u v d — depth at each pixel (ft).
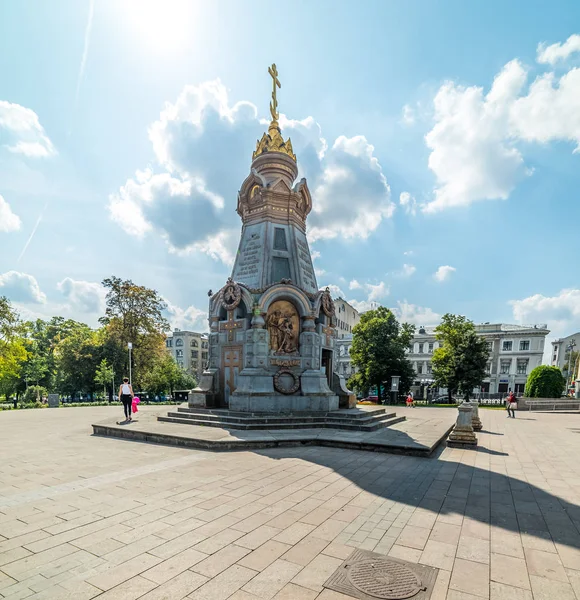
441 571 13.38
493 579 12.91
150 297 125.08
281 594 11.82
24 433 43.11
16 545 15.07
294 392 47.60
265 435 37.58
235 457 30.73
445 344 129.18
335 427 43.68
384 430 43.21
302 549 14.85
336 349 58.65
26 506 19.35
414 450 32.71
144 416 52.54
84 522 17.34
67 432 43.75
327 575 12.96
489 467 28.99
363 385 130.11
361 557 14.26
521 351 188.65
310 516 18.30
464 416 37.63
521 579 12.96
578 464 30.35
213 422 42.86
